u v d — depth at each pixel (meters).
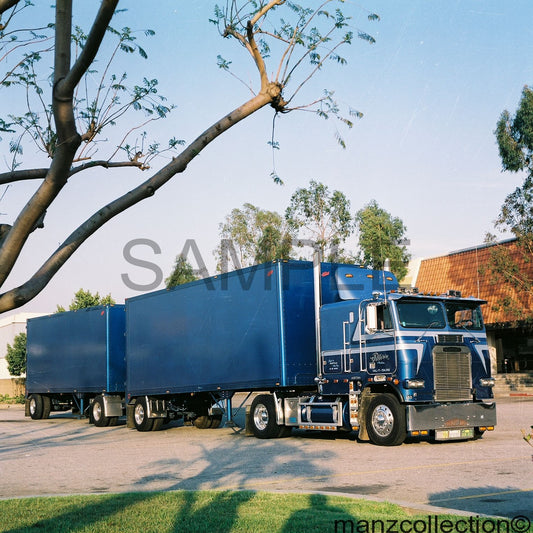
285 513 7.67
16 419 30.47
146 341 21.92
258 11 6.26
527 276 33.19
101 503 8.62
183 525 7.23
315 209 40.25
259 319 16.84
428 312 14.60
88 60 4.24
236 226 44.81
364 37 6.48
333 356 15.62
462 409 14.44
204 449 15.38
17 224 4.45
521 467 10.83
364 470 11.20
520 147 32.09
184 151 5.23
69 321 27.22
